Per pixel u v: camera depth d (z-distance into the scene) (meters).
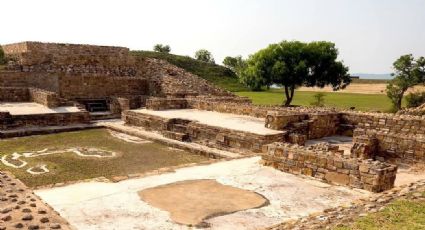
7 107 23.69
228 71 67.88
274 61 36.16
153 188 9.38
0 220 6.54
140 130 21.39
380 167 9.38
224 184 9.81
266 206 8.34
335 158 10.07
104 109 29.59
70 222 7.20
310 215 7.43
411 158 13.76
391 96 34.00
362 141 14.30
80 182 9.78
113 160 14.88
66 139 19.27
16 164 14.01
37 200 8.00
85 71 33.44
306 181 10.22
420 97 31.94
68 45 33.62
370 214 6.60
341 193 9.26
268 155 11.64
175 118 19.81
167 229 7.04
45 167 13.64
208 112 23.12
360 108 35.56
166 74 35.91
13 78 29.45
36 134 20.53
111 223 7.23
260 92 60.84
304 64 34.97
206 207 8.20
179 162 14.76
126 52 37.03
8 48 35.56
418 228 5.86
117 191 9.09
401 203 7.10
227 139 16.45
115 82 31.84
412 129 16.22
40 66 31.83
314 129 17.66
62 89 28.89
